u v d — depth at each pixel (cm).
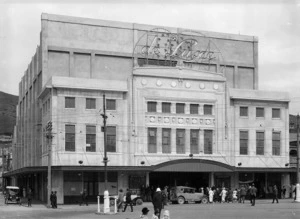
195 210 3856
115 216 3431
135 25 6950
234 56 7475
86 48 6681
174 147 5959
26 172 5969
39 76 6869
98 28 6794
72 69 6588
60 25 6606
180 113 6056
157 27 7044
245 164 6234
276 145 6425
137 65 6303
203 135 6119
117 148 5744
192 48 7144
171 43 6950
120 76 6812
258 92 6419
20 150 8875
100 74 6731
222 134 6200
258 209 3919
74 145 5572
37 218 3294
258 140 6356
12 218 3312
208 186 6059
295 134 8681
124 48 6869
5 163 12700
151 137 5906
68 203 5431
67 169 5222
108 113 5753
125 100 5853
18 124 9394
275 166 6359
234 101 6306
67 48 6581
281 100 6444
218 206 4428
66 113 5575
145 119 5894
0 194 9794
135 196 4809
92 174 5603
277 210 3791
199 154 6056
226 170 5931
